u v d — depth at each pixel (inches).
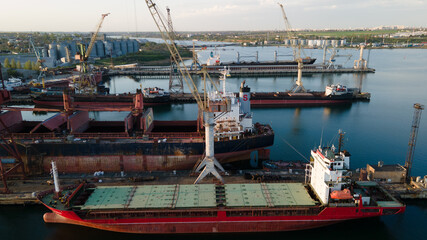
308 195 2053.4
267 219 1929.1
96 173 2593.5
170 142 2709.2
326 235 1952.5
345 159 1989.4
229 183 2342.5
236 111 2906.0
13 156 2600.9
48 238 1916.8
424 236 1935.3
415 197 2285.9
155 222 1918.1
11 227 2005.4
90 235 1952.5
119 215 1911.9
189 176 2519.7
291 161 2881.4
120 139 2819.9
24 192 2272.4
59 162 2691.9
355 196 1915.6
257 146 2984.7
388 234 1958.7
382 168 2466.8
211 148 2427.4
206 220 1916.8
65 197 1989.4
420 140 3708.2
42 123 2844.5
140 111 3100.4
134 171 2709.2
